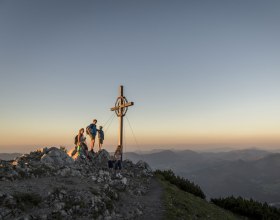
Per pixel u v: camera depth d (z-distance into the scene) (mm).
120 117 25203
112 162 22375
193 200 19656
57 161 19453
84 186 15023
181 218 14523
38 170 16141
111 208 13781
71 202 12719
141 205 15430
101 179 17312
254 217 21703
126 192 17188
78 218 11938
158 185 20750
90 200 13250
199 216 16172
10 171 14742
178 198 18250
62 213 11719
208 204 21141
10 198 11375
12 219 10383
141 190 18516
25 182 14016
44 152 21188
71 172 17172
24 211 11062
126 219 13289
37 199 11938
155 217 14023
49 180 15062
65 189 13734
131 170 23641
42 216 11039
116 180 18094
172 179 24203
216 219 16875
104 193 14891
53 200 12406
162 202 16312
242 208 22297
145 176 23016
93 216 12430
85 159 22797
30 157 20375
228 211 22109
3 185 12953
